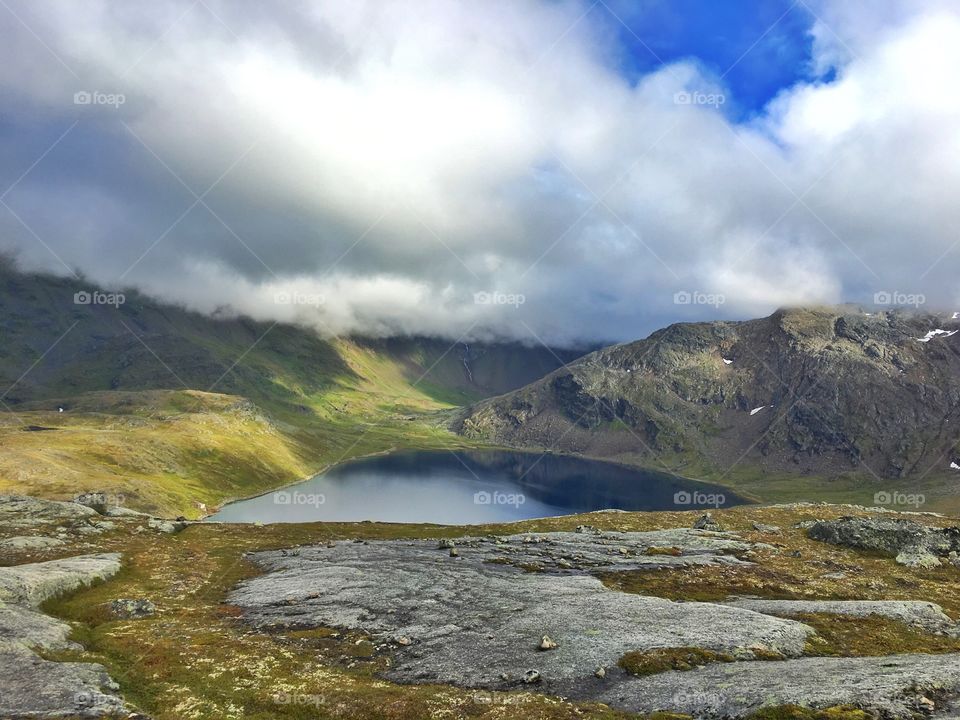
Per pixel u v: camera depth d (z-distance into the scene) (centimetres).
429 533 12338
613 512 15088
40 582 6203
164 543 9988
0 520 10588
